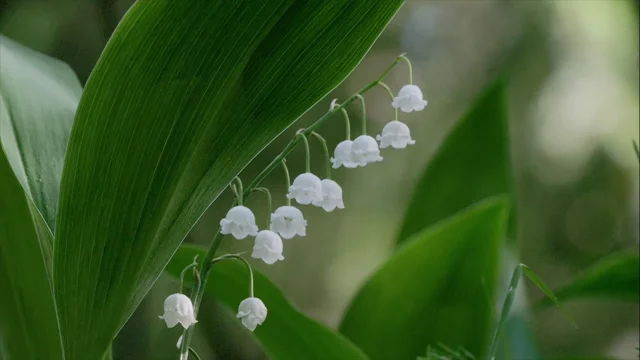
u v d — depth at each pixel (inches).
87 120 16.5
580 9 38.0
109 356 18.0
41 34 25.7
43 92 19.5
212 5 16.2
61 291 17.0
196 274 17.5
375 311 21.0
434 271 20.7
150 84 16.5
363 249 36.9
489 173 22.9
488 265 20.5
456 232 20.4
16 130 18.8
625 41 37.6
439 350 21.0
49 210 18.5
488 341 20.9
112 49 16.2
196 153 16.8
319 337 19.2
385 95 38.1
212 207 30.7
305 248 36.2
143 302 26.2
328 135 33.6
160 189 16.8
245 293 19.5
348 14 16.5
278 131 17.0
